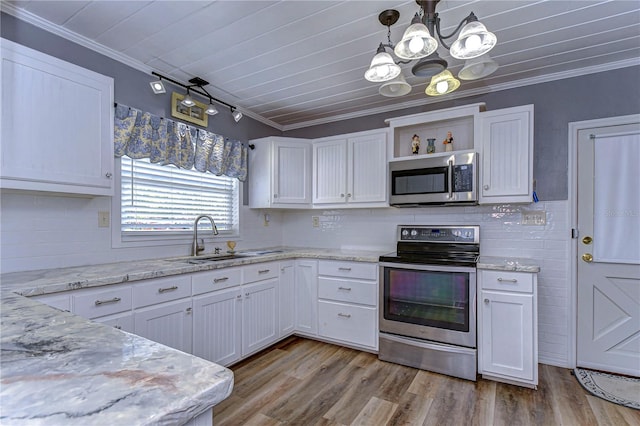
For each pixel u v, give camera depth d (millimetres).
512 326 2238
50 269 2006
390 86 2082
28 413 460
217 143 3121
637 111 2408
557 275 2619
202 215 2861
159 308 2004
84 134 1951
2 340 757
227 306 2459
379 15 1915
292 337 3182
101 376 577
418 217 3203
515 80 2756
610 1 1799
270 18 1953
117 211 2375
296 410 1964
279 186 3379
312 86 2924
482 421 1855
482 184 2602
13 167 1658
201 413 538
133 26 2027
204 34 2121
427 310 2490
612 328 2477
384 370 2482
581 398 2094
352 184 3227
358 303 2820
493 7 1845
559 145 2633
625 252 2439
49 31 2012
